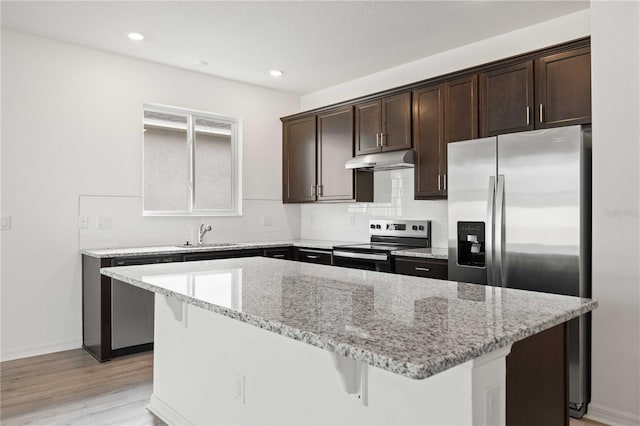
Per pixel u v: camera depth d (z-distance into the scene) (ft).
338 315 4.38
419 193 12.51
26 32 11.68
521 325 3.97
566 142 8.42
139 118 13.75
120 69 13.37
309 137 15.99
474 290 5.84
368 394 4.76
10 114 11.55
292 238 17.78
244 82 16.14
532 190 8.84
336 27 11.34
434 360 3.03
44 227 12.08
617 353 8.11
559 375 5.10
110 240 13.19
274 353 5.99
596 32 8.34
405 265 11.93
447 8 10.30
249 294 5.52
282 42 12.31
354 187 14.38
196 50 12.94
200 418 7.47
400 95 12.99
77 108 12.60
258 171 16.69
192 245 14.25
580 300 5.14
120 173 13.38
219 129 16.16
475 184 9.80
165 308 8.54
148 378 10.30
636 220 7.89
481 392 3.89
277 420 5.94
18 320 11.72
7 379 10.18
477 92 11.20
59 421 8.11
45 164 12.08
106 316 11.53
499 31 11.62
